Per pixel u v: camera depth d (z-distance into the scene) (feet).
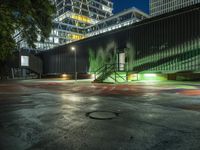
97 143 11.83
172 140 12.12
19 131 14.37
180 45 59.36
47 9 54.24
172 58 61.41
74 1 345.92
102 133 13.66
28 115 19.38
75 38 333.62
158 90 39.29
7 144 11.91
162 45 64.28
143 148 10.98
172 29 61.57
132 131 13.99
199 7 54.65
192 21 56.49
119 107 22.95
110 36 82.69
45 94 36.68
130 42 74.43
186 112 19.80
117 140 12.27
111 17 275.39
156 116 18.31
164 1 427.74
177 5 401.70
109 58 82.74
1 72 128.47
